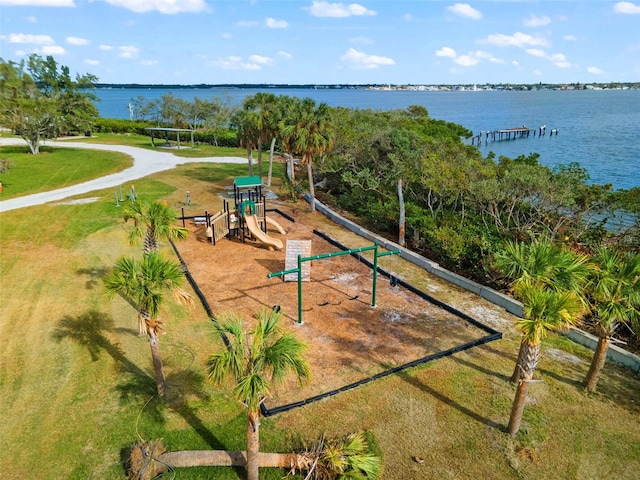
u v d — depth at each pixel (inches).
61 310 560.1
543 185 687.1
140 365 454.6
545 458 345.7
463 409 395.5
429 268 695.7
